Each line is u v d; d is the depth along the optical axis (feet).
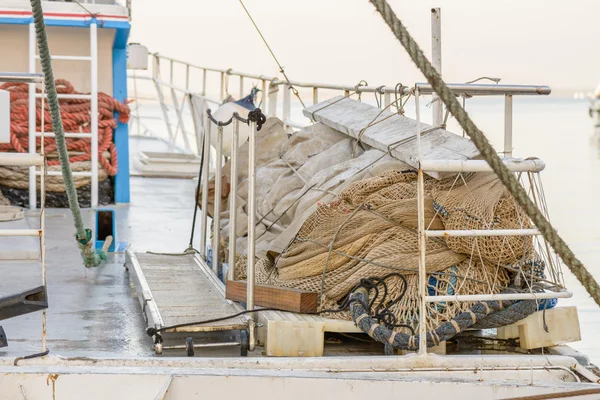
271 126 30.58
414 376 17.61
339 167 24.85
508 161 19.03
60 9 42.55
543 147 140.67
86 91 45.29
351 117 27.48
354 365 17.97
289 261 21.90
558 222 60.08
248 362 17.84
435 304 19.83
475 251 19.90
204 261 27.66
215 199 26.53
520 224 19.51
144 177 54.75
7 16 42.11
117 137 44.93
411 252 20.43
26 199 43.42
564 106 405.80
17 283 27.32
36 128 43.14
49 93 21.07
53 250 32.68
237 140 22.74
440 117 26.43
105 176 44.86
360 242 21.03
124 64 45.65
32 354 17.72
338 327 19.67
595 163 110.63
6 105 25.95
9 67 44.47
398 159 23.00
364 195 21.53
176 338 20.94
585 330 31.78
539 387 17.19
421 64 10.95
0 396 16.61
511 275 20.59
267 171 27.96
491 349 20.74
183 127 62.54
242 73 46.78
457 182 20.95
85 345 20.35
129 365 17.54
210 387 16.89
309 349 19.53
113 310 24.03
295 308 20.26
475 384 17.29
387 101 29.25
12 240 33.94
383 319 19.53
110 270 29.68
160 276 25.26
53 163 43.21
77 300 25.18
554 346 20.66
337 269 21.22
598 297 11.16
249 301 20.43
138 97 71.26
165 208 44.24
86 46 45.19
